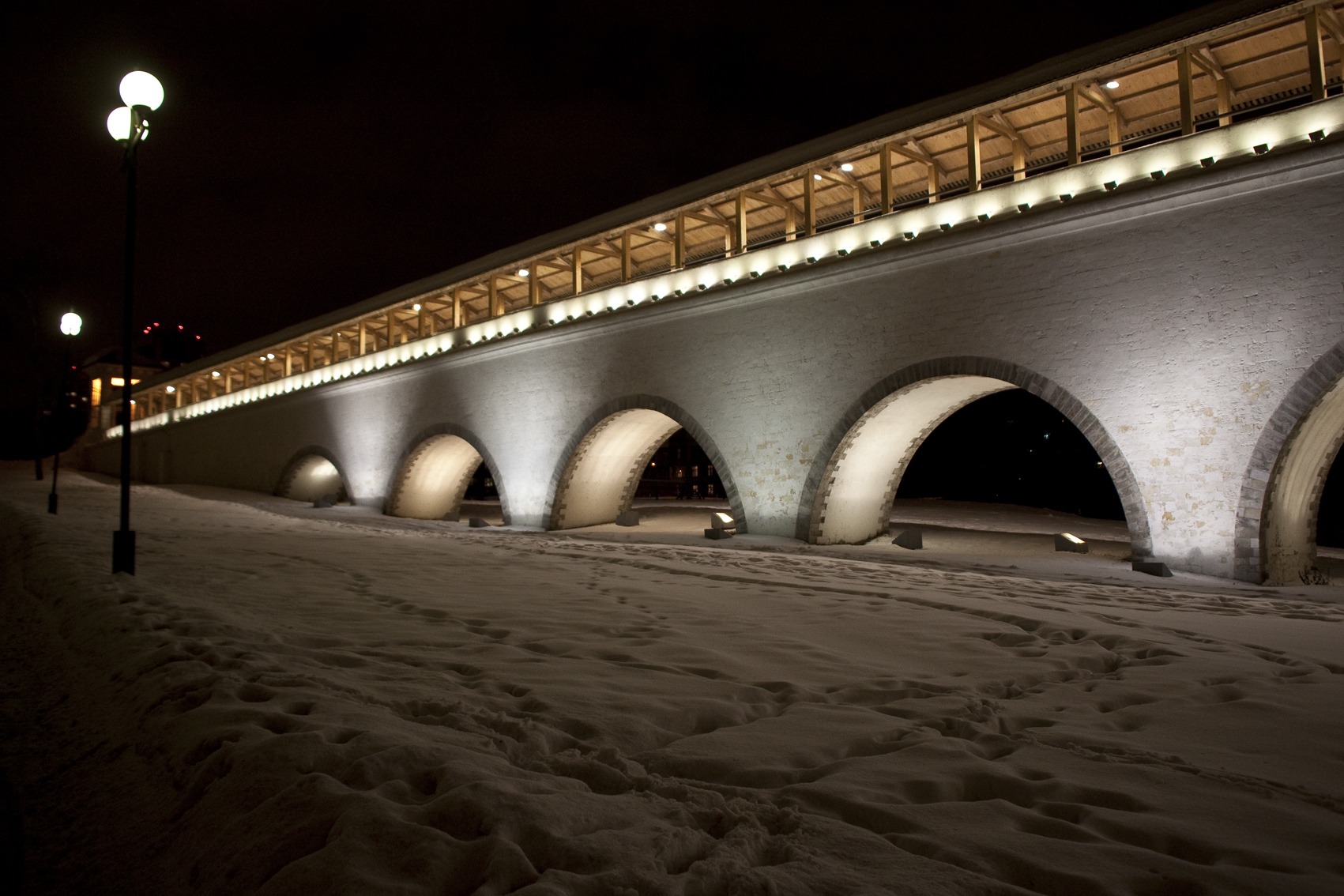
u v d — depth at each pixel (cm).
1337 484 2855
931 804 298
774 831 277
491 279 2697
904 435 1959
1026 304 1483
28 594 898
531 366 2502
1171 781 327
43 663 589
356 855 238
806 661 558
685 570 1151
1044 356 1453
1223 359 1262
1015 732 402
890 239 1669
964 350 1559
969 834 273
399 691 448
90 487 3744
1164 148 1336
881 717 418
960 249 1568
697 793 307
